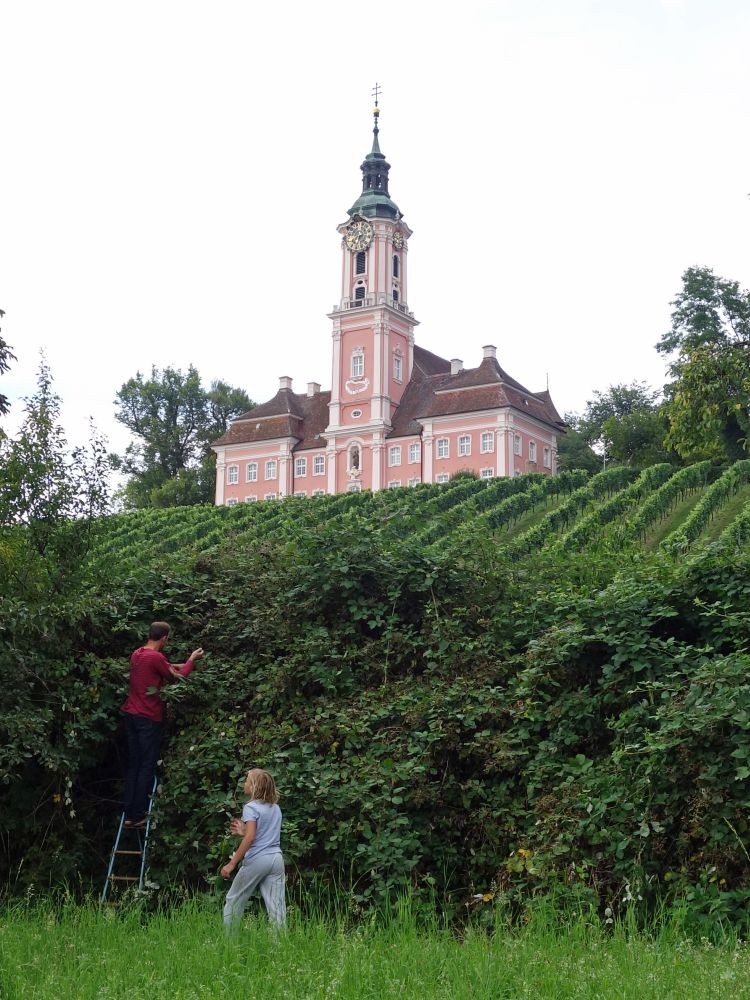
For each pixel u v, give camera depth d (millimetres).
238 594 11203
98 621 10578
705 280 68688
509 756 8930
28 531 11625
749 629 9102
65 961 6465
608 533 13602
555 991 5488
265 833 7684
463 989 5520
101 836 9898
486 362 88312
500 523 46812
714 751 7867
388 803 8883
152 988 5746
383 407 90938
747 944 6527
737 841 7531
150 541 53562
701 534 39375
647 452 74500
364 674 10305
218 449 97438
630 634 9156
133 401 102750
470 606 10578
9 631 9758
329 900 8469
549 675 9422
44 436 12297
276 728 9773
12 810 9711
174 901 8961
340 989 5574
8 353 16422
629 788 8125
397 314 93375
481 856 8672
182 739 9992
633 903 7309
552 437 91125
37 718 9344
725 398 15125
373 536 11016
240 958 6316
